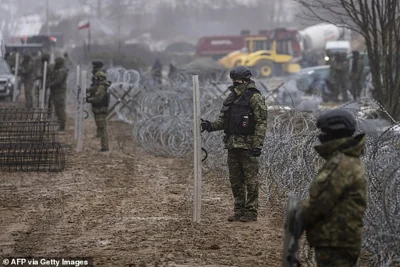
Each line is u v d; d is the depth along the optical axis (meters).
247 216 20.73
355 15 32.22
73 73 64.62
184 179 28.36
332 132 11.26
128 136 43.34
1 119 35.03
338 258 11.05
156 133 35.56
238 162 20.77
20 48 80.38
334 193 10.91
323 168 11.11
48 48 91.06
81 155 35.00
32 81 53.25
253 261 16.39
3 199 24.05
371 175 16.48
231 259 16.56
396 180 15.12
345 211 10.98
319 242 11.11
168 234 19.17
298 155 20.45
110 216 21.56
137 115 42.72
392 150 17.28
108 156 34.91
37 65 57.31
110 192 25.50
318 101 52.38
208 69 70.81
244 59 117.00
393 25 31.44
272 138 23.31
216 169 28.72
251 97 20.38
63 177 28.44
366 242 15.16
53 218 21.27
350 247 11.02
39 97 49.47
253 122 20.39
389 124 25.78
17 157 29.41
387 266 14.75
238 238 18.73
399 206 14.97
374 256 15.13
